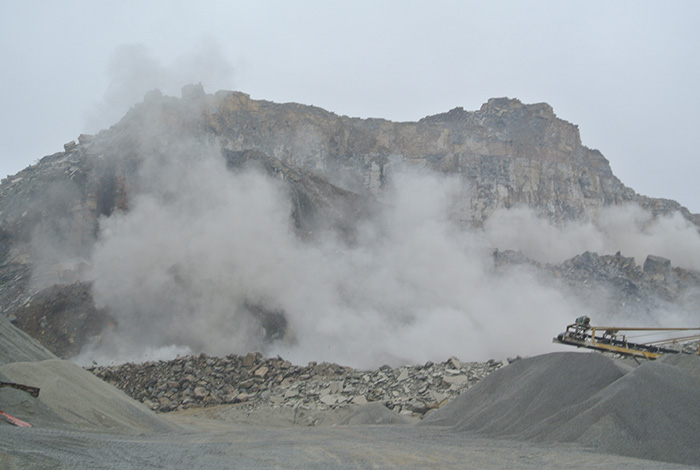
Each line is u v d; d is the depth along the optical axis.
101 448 22.22
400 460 22.52
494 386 32.56
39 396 29.61
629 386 24.91
